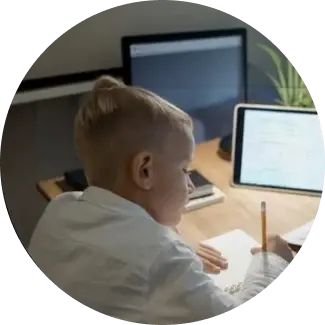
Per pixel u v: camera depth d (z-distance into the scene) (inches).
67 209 28.7
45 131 50.3
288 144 41.7
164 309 25.5
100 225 27.1
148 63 47.7
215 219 39.9
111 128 26.3
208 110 50.6
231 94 51.2
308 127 41.0
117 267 25.7
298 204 41.1
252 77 52.3
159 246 26.2
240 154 42.7
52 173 51.4
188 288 25.9
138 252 26.0
